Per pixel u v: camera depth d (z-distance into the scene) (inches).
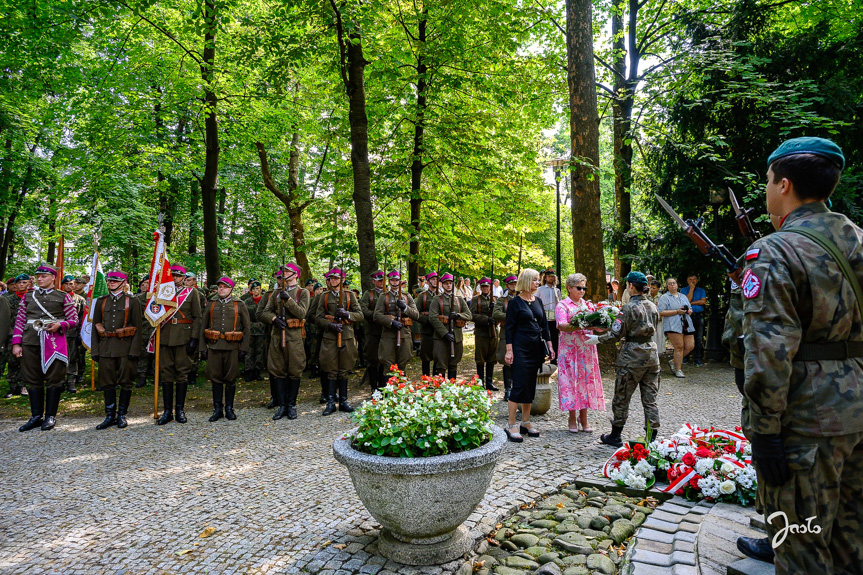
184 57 480.4
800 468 70.9
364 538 134.7
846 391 70.4
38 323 274.4
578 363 238.5
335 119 504.4
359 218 392.5
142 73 467.5
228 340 292.2
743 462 148.2
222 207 816.3
